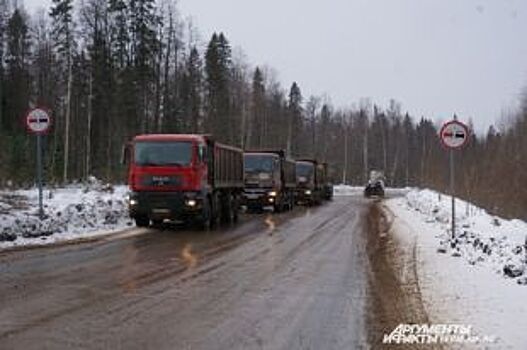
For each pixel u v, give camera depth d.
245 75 93.62
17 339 8.46
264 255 17.08
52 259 15.46
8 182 37.88
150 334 8.82
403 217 33.75
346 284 12.76
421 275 13.90
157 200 24.34
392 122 138.25
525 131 33.19
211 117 79.25
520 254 15.51
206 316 9.89
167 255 16.75
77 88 67.38
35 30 76.44
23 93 73.38
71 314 9.85
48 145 65.38
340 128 126.81
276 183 38.59
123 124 62.59
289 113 106.94
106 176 56.47
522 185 28.58
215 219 26.61
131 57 62.84
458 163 45.28
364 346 8.34
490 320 9.66
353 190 98.69
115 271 13.91
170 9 69.12
